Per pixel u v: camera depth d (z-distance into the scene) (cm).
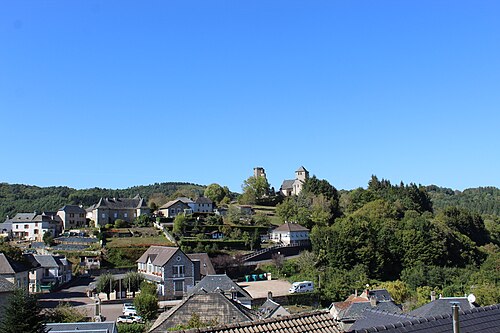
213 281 7381
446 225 13038
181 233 12962
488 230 15625
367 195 17350
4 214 19575
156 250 10106
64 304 7531
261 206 18925
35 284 9194
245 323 1471
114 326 4231
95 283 9112
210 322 4219
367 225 11975
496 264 11206
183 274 9138
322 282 10056
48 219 14975
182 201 16462
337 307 6600
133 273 9306
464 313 1623
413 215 14200
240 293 7306
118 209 15762
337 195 18838
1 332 3134
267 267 11456
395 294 9338
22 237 14688
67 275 10244
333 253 11419
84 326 4169
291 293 8869
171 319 4369
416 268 10881
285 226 13575
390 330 1447
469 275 10519
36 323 3203
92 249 11756
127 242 12412
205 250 11719
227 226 13338
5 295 5438
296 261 11619
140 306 6600
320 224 14950
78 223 15762
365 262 11119
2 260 7888
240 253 11969
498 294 8275
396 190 17625
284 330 1480
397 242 11581
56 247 12162
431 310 4491
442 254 11300
